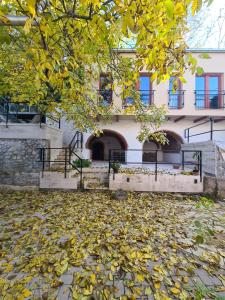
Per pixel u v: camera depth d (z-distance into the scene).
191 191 7.05
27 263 3.01
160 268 2.90
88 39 2.71
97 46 3.14
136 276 2.73
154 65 2.28
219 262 3.07
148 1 1.69
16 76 5.82
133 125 12.07
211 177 7.03
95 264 3.00
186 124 12.26
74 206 5.68
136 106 5.66
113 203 6.00
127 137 12.08
